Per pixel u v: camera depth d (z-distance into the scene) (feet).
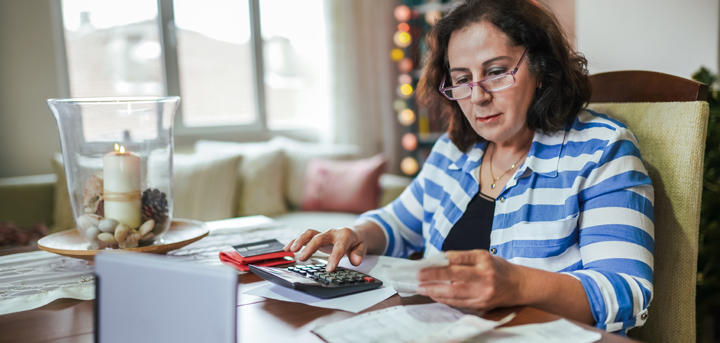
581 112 3.24
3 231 4.15
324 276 2.46
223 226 4.19
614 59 8.26
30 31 9.05
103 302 1.70
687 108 3.04
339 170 9.75
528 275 2.14
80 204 2.87
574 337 1.77
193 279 1.51
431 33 3.62
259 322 2.03
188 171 8.89
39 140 9.28
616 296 2.17
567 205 2.89
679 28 7.56
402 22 12.44
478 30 3.09
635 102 3.44
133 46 10.24
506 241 3.11
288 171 10.23
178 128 10.69
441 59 3.65
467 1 3.20
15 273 2.94
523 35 3.00
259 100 11.57
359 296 2.31
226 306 1.44
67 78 9.70
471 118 3.24
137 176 2.89
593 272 2.31
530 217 3.06
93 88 9.95
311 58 12.25
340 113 12.01
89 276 2.83
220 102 11.23
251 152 9.88
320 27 12.00
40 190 8.39
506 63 3.06
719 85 7.07
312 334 1.88
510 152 3.39
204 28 10.93
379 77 12.48
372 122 12.37
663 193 3.05
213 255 3.21
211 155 9.22
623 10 8.08
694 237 2.94
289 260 2.87
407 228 3.85
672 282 2.99
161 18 10.36
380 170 9.52
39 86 9.20
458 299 2.02
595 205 2.76
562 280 2.17
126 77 10.22
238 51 11.37
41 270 2.99
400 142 13.00
